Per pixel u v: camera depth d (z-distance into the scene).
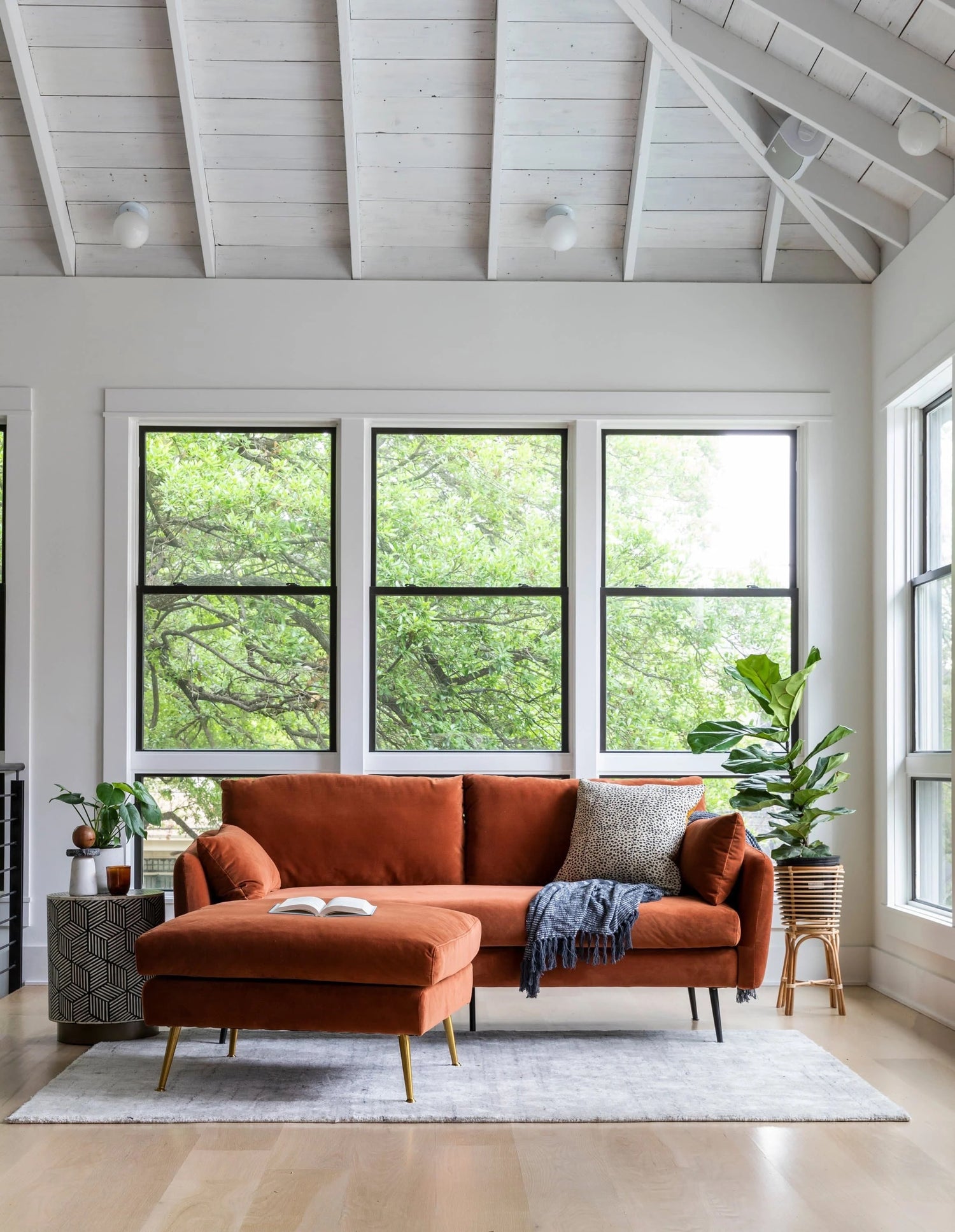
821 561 5.34
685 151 5.12
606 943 3.95
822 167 4.99
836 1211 2.58
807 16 4.06
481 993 4.89
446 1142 3.04
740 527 5.45
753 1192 2.70
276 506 5.40
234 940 3.38
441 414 5.33
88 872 4.16
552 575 5.41
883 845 5.10
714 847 4.11
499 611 5.40
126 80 4.87
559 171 5.16
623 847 4.37
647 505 5.45
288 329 5.34
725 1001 4.78
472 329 5.36
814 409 5.37
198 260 5.35
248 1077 3.61
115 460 5.26
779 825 5.04
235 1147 2.99
